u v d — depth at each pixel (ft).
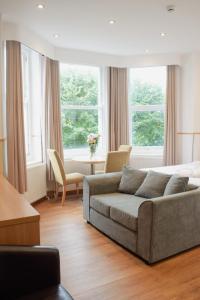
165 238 8.67
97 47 17.03
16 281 4.53
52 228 11.61
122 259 8.94
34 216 4.95
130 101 20.02
